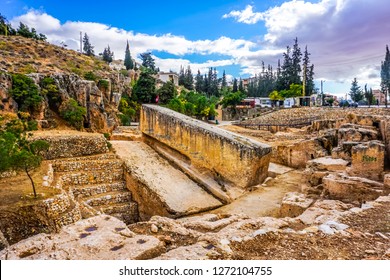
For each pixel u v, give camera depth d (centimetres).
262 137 3722
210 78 11875
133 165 2214
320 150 2388
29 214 1313
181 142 2375
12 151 1443
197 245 751
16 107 3041
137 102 6366
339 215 1007
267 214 1559
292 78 8075
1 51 5353
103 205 1967
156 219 1046
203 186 2134
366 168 1495
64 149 2278
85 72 5588
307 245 764
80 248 696
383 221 938
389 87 6300
